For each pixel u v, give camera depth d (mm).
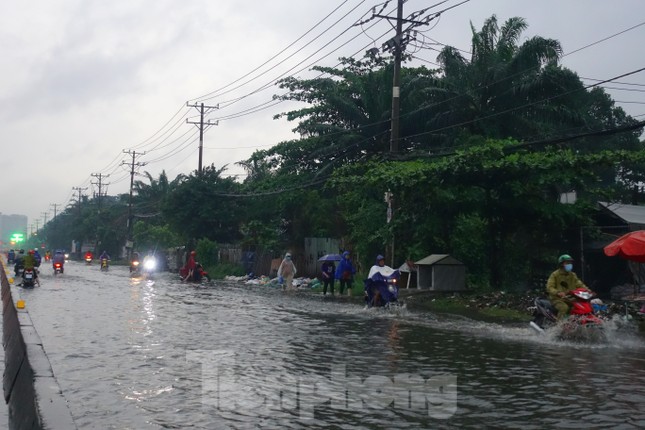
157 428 5621
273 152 39719
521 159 19844
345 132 37000
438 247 24781
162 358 9258
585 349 10492
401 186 21328
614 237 21812
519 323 14594
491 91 30266
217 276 42656
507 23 31062
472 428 5664
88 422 5816
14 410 6801
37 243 161000
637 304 17297
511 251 22922
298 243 38500
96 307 17672
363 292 25219
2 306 16516
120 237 89250
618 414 6160
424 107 32281
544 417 6043
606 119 40938
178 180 74000
